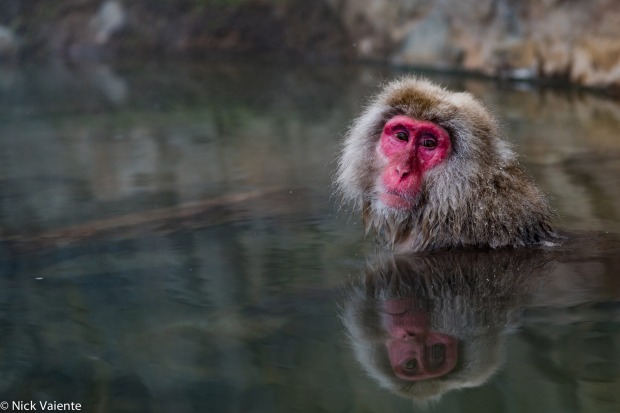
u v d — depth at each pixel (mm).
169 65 26562
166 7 28734
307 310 6695
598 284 7258
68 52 28531
